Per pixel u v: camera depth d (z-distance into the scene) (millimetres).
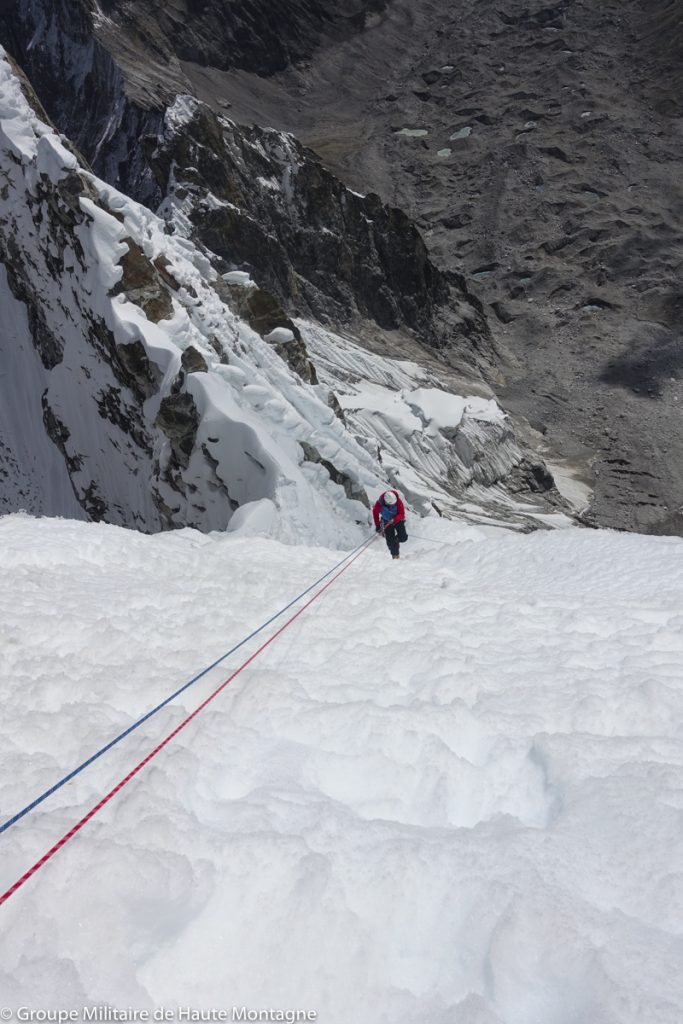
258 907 2711
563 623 6199
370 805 3465
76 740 3910
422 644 5465
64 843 2945
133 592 6988
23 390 30672
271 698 4398
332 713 4195
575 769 3615
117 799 3340
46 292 26969
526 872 2863
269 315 31297
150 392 23297
